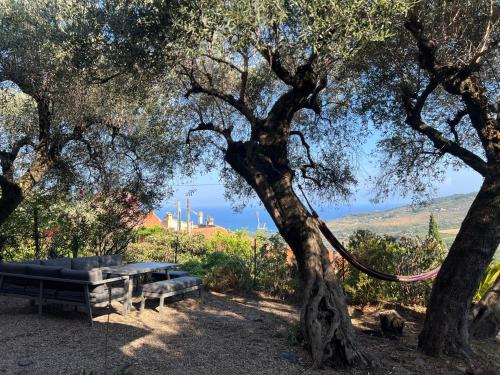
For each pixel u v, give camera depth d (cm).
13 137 885
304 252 545
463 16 608
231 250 1232
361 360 492
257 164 593
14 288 672
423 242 890
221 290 916
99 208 1007
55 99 755
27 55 679
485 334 622
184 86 666
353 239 891
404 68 691
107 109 793
